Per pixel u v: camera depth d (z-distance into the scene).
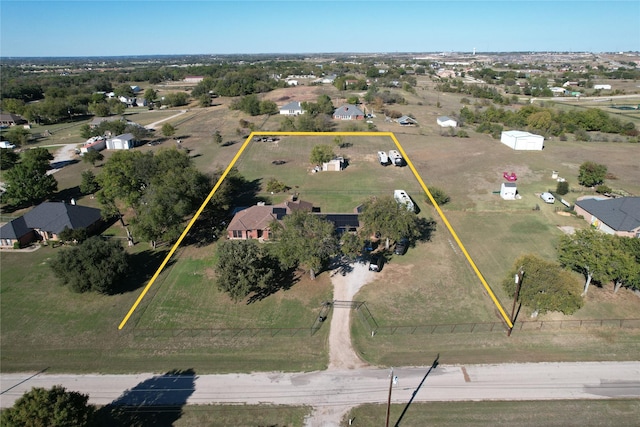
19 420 25.00
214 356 36.91
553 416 30.27
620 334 38.56
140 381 34.19
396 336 39.00
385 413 30.83
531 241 56.72
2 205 73.00
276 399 32.22
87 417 26.97
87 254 44.62
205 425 30.16
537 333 38.94
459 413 30.70
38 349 37.94
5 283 48.53
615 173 85.31
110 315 42.66
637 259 41.94
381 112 156.12
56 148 113.75
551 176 84.12
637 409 30.72
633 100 181.38
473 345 37.62
